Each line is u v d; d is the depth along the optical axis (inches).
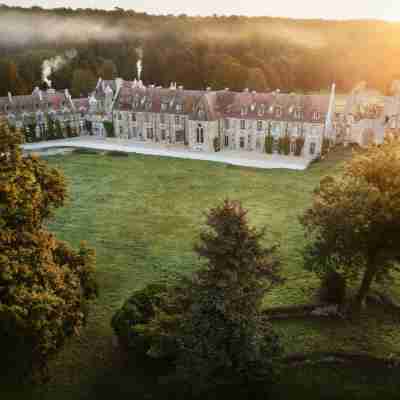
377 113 4052.7
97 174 3164.4
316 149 3666.3
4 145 1245.7
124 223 2295.8
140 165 3403.1
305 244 2011.6
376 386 1129.4
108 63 6594.5
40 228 1311.5
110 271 1807.3
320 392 1106.7
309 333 1370.6
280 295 1596.9
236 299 968.3
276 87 6461.6
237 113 3949.3
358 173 1421.0
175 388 1130.7
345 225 1258.0
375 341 1327.5
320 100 3671.3
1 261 1040.8
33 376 1138.0
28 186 1204.5
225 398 1077.8
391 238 1325.0
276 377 1107.9
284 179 3004.4
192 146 3986.2
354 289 1615.4
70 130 4569.4
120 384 1176.8
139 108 4345.5
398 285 1649.9
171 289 1175.6
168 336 1069.8
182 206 2522.1
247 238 978.7
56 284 1149.7
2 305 992.2
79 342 1363.2
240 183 2928.2
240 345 1006.4
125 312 1274.6
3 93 5492.1
